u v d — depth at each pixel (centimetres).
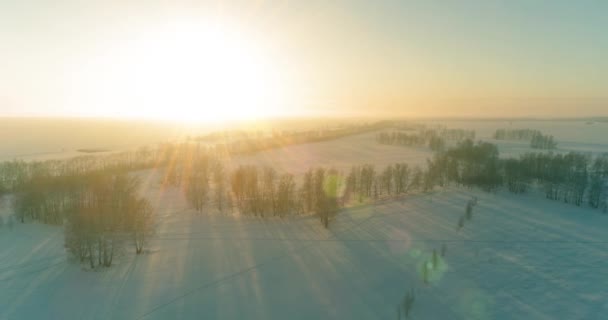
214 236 7325
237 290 5325
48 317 4559
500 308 4959
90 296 5034
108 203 6531
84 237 5725
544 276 5775
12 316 4553
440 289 5419
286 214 8600
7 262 5978
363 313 4853
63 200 7900
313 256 6475
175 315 4706
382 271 5947
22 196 8188
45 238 6988
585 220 8231
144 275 5659
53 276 5538
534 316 4791
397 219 8375
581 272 5881
